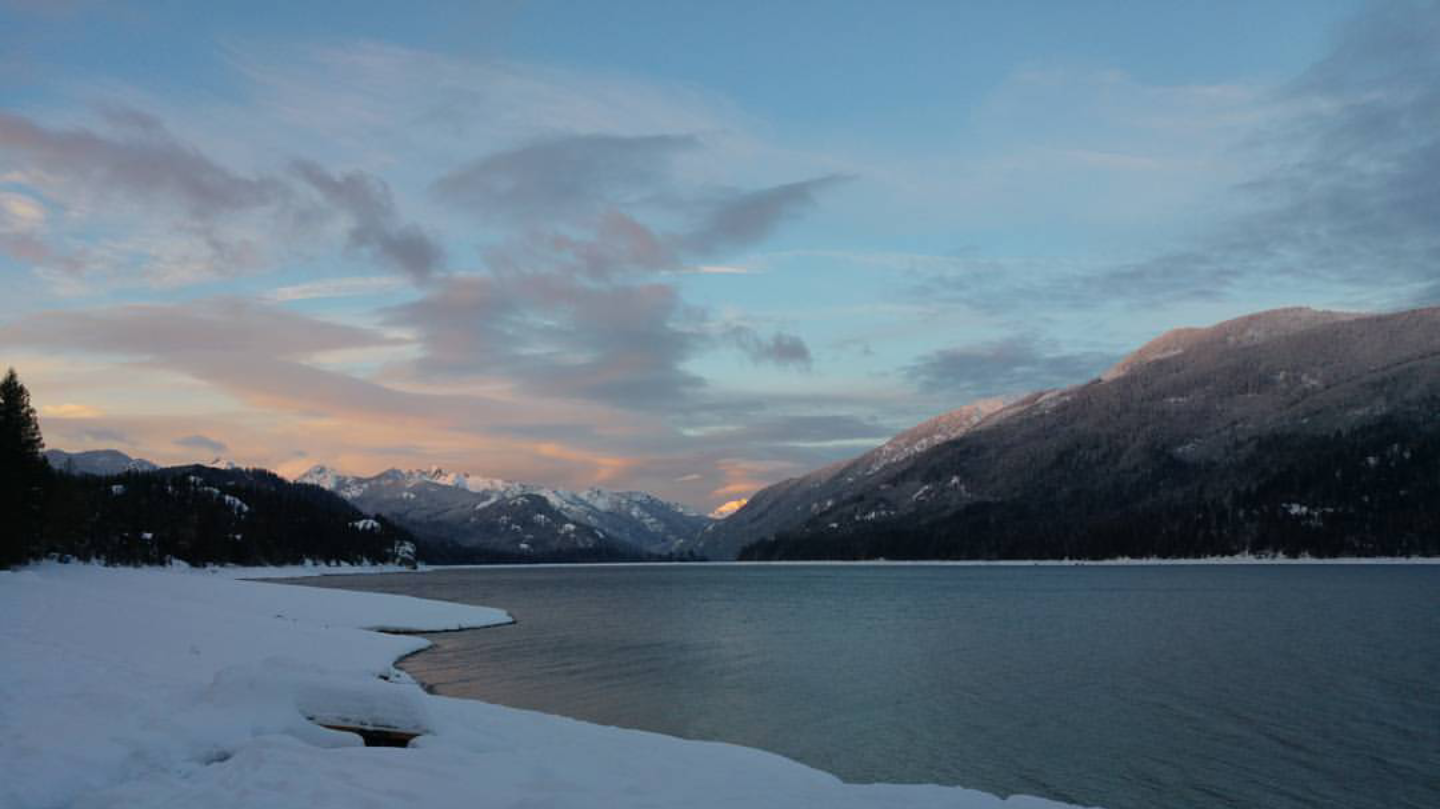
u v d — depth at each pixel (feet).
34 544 282.36
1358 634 188.85
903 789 53.36
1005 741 94.22
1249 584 412.77
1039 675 139.03
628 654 168.55
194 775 46.19
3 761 43.34
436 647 175.63
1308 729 98.48
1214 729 99.25
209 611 163.84
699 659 161.07
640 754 63.26
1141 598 327.26
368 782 44.98
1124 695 120.26
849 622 244.01
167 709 57.77
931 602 330.75
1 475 259.60
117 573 262.88
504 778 49.49
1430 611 244.22
